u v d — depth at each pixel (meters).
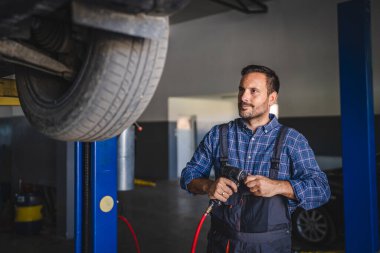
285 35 7.59
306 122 7.29
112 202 2.07
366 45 2.98
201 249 3.96
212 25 8.78
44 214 4.80
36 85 1.32
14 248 3.92
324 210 3.92
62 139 1.18
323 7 7.05
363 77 2.97
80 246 2.05
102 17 0.85
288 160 1.52
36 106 1.26
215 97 9.63
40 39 1.15
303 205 1.43
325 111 7.05
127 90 1.04
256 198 1.47
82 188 2.07
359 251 3.00
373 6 6.38
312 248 3.93
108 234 2.04
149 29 0.91
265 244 1.43
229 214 1.49
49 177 4.62
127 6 0.85
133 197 6.99
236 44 8.38
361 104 2.98
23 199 4.39
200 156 1.70
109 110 1.06
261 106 1.54
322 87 7.08
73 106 1.06
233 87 8.45
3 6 0.91
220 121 11.02
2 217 4.75
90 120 1.07
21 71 1.40
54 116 1.13
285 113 7.60
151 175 9.91
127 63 1.01
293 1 7.45
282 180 1.48
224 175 1.48
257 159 1.54
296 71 7.43
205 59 8.94
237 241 1.46
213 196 1.43
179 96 9.46
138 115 1.14
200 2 7.86
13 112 5.15
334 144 6.92
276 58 7.74
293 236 4.23
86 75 1.03
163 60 1.09
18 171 5.07
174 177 9.75
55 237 4.31
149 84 1.08
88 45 1.08
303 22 7.32
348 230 3.06
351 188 3.04
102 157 2.03
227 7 8.19
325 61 7.04
